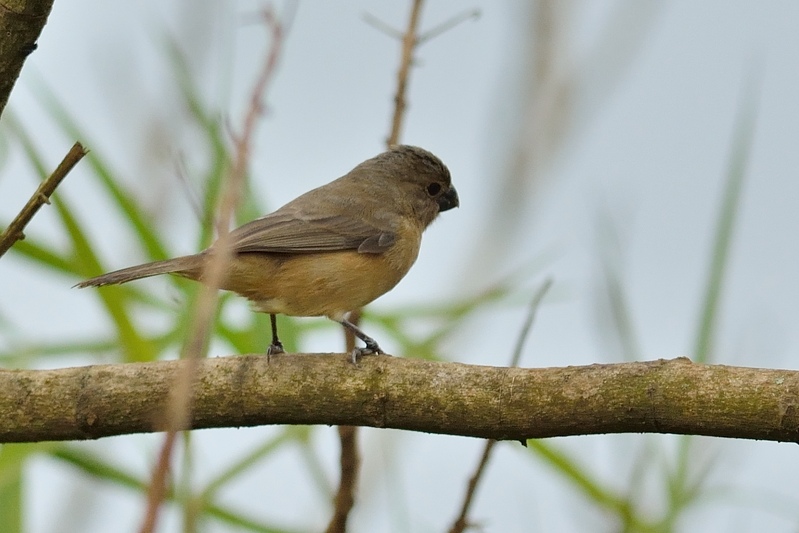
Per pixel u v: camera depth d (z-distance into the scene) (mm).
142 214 11562
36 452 10133
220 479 10586
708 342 10367
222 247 5535
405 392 8484
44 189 7984
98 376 8852
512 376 8266
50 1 7672
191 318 10414
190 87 11430
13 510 9734
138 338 10484
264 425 8969
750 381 7555
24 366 11047
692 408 7645
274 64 6441
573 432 8125
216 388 8781
